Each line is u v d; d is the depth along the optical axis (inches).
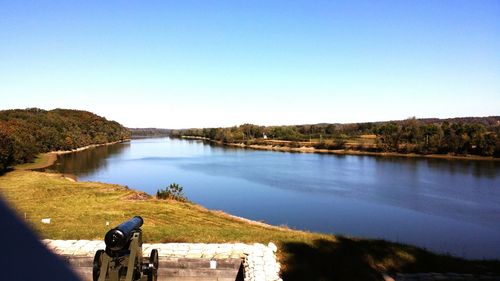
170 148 5772.6
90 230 538.0
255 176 2480.3
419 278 405.1
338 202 1641.2
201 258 408.2
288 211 1477.6
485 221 1326.3
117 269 288.2
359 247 494.3
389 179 2292.1
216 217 999.6
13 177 1784.0
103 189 1422.2
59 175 2055.9
